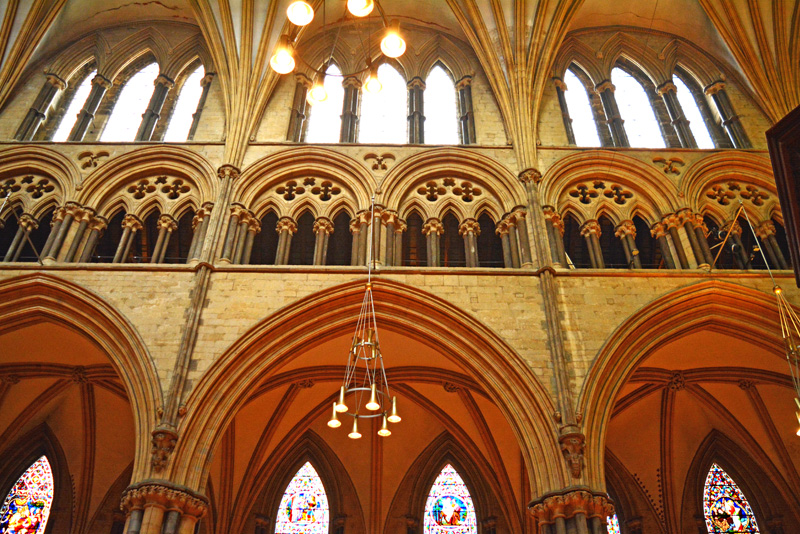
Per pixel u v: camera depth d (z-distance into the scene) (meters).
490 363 17.17
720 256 22.64
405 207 20.97
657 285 18.56
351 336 18.77
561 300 18.25
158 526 14.43
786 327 17.20
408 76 25.53
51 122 23.89
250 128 22.23
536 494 15.45
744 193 21.69
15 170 21.31
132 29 26.22
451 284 18.50
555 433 15.84
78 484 21.67
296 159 21.62
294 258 24.06
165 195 21.05
